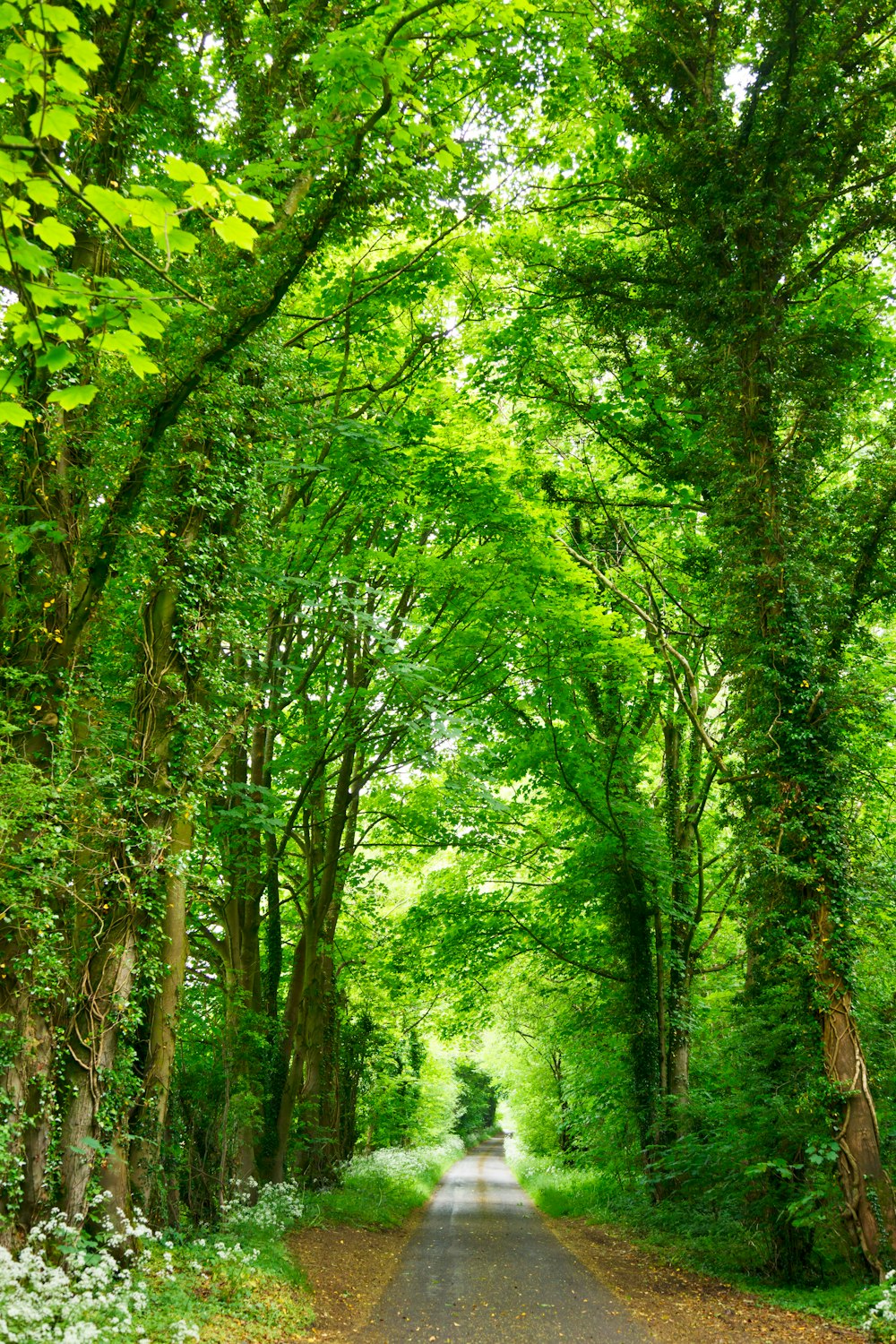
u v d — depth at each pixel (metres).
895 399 15.51
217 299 7.80
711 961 21.02
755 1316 9.23
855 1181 10.20
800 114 12.09
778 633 12.07
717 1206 14.36
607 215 15.27
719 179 12.64
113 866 8.41
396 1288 10.62
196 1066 12.51
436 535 15.23
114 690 9.14
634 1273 11.90
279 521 13.59
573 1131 24.56
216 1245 9.20
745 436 12.78
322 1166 18.45
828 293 14.83
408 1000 23.70
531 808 19.59
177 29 9.48
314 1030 17.23
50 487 7.89
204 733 9.42
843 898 11.19
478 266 14.24
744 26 13.34
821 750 11.64
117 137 8.60
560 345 17.19
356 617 12.27
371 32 6.79
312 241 8.19
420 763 14.41
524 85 12.37
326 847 17.89
